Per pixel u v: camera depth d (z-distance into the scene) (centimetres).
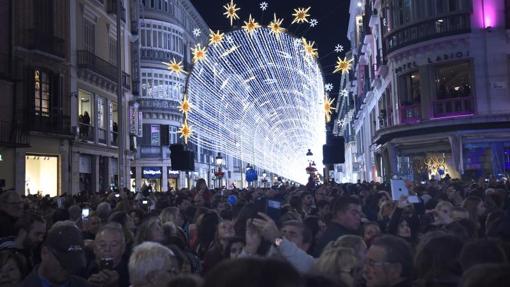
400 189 1092
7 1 2553
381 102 3669
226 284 194
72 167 2917
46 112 2728
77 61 3034
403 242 442
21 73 2592
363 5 4566
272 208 660
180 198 1479
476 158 2567
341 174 7112
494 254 395
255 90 2264
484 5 2617
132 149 3875
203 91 2494
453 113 2650
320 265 462
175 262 457
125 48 3862
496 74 2595
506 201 1009
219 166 4197
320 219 925
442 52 2684
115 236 564
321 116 1945
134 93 3972
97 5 3347
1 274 503
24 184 2544
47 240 477
